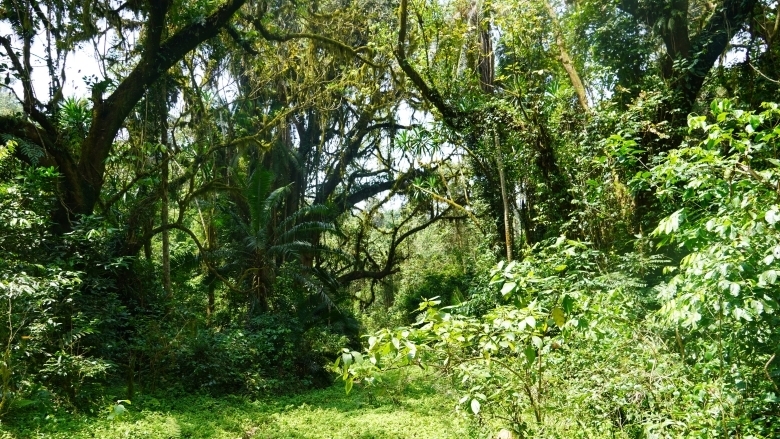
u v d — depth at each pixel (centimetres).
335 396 1114
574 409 473
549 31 1380
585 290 479
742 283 320
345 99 2098
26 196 945
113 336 1016
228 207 1705
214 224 1770
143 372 1018
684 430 372
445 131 1406
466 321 367
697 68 1132
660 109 1097
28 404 710
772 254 315
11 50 1150
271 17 1530
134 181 1327
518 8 1292
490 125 1301
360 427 805
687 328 467
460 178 1695
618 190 1008
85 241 1030
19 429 666
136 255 1314
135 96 1295
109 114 1270
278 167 1956
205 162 1597
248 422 866
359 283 2767
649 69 1270
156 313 1198
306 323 1387
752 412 373
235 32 1456
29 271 760
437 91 1388
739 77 1216
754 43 1205
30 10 1175
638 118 1081
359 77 1830
